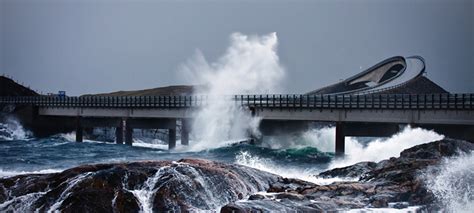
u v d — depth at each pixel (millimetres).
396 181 44500
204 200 38812
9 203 38719
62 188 38969
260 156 84812
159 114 110375
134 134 131625
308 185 44406
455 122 78188
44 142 115562
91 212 36906
